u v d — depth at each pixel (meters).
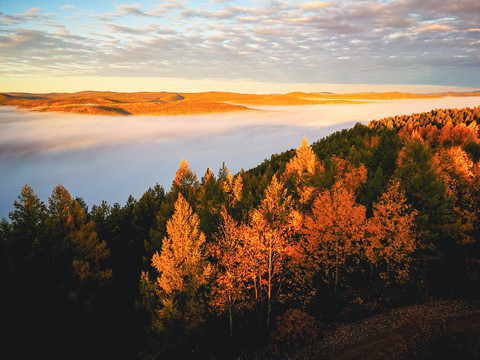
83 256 23.98
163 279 19.81
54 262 22.95
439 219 25.72
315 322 24.09
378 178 31.61
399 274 24.41
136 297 29.50
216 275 23.56
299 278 25.61
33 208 22.92
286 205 27.64
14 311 22.33
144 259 28.53
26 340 22.58
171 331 20.09
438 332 16.80
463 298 23.02
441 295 23.95
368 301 25.27
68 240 23.31
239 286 23.03
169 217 30.73
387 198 24.77
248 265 22.92
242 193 43.50
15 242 22.38
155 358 21.25
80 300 23.59
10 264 22.34
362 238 24.78
